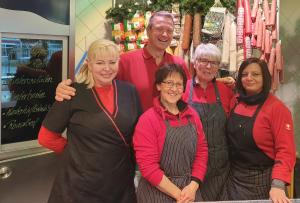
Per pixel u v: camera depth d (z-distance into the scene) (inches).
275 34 115.3
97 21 135.1
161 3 121.4
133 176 70.7
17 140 82.8
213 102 80.0
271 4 114.5
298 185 120.2
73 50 93.3
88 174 64.2
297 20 139.7
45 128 67.2
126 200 67.7
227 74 117.3
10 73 80.4
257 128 73.8
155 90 85.9
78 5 128.3
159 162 67.9
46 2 85.8
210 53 78.2
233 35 113.8
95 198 64.8
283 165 70.3
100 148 64.4
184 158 67.7
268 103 74.8
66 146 68.4
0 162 76.9
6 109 80.3
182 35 118.0
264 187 74.9
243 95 77.3
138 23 125.6
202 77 79.8
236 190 76.9
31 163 82.0
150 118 66.9
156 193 67.7
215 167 77.1
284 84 142.9
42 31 85.3
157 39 85.1
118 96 67.5
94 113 65.0
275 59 115.9
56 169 87.0
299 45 140.7
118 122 65.2
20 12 80.2
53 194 67.0
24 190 80.6
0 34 76.9
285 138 71.9
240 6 112.9
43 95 87.7
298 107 143.0
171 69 67.2
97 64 64.8
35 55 85.2
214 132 77.3
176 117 68.4
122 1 138.3
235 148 76.9
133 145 67.9
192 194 66.4
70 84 68.4
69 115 66.3
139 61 87.2
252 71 75.2
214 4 116.6
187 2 116.0
